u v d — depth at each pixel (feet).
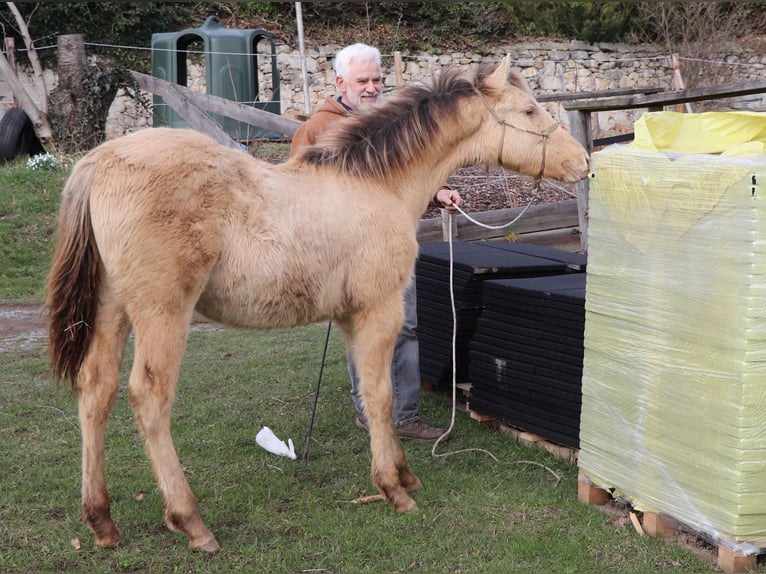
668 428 10.68
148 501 12.59
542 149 12.82
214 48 45.11
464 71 13.10
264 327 11.72
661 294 10.62
